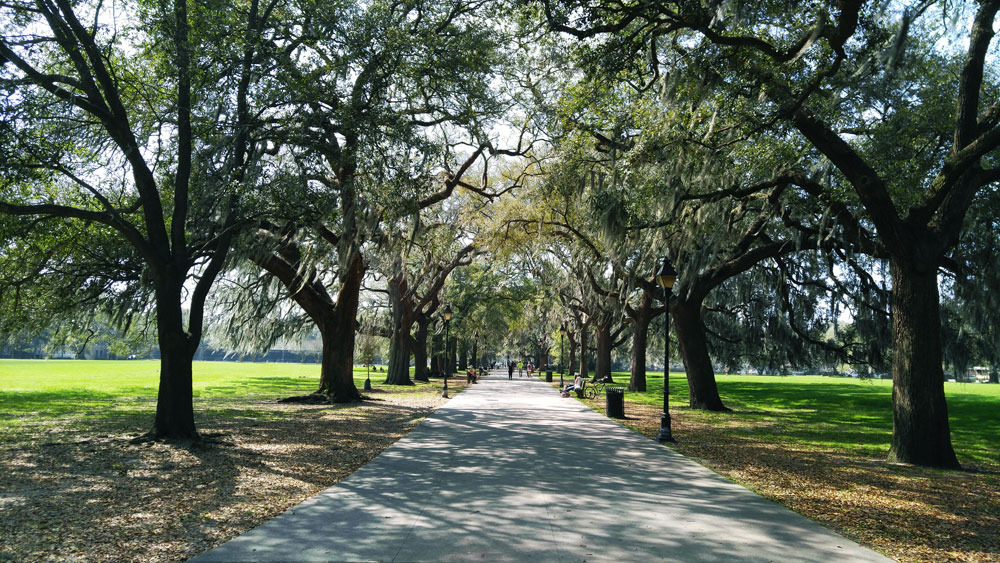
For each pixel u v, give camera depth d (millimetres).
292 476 9133
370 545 5633
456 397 27453
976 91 11891
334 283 29281
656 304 37844
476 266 45500
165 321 12445
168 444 11852
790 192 16219
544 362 85062
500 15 13398
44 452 11000
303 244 19844
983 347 24953
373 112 14945
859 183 11633
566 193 22234
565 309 44844
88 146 13961
